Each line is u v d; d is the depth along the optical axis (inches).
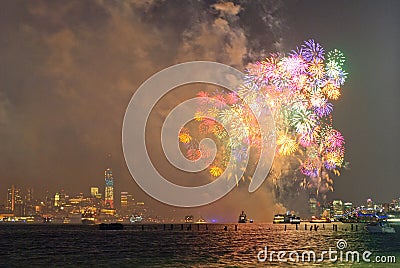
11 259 3415.4
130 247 4362.7
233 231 7445.9
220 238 5634.8
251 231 7391.7
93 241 5206.7
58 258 3462.1
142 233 6919.3
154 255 3631.9
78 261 3267.7
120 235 6437.0
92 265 3065.9
